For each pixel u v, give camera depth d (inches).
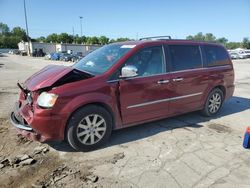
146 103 172.9
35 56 2277.3
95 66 171.8
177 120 215.5
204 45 214.4
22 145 162.2
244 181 124.6
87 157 147.5
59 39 3705.7
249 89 387.5
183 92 193.9
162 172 132.0
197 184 121.7
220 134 185.8
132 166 137.7
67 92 142.2
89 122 151.8
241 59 1626.5
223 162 143.2
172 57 188.1
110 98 155.7
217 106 228.4
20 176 127.8
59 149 156.8
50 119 139.0
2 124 200.7
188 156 149.6
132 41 188.9
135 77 166.4
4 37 4269.2
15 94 324.8
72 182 122.9
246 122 215.9
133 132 185.9
